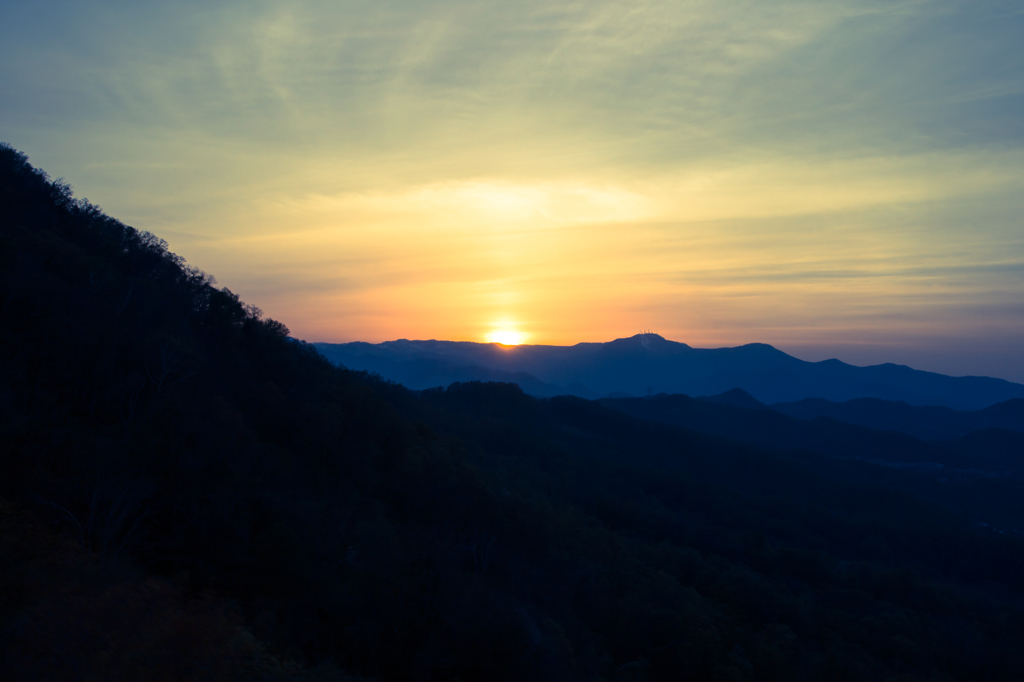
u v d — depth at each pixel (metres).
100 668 12.46
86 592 15.41
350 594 32.25
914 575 87.75
